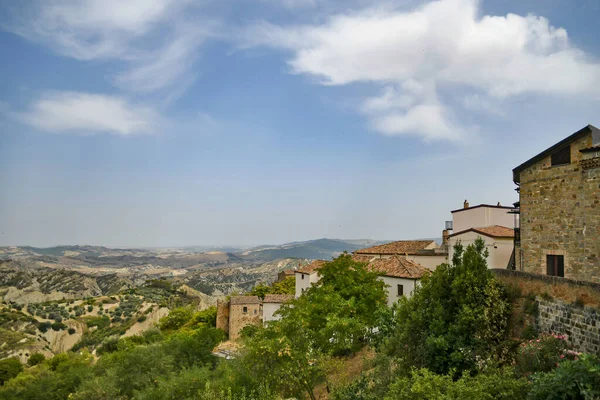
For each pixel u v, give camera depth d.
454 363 15.84
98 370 41.06
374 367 20.06
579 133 20.28
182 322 75.94
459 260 18.53
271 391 19.86
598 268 19.19
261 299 59.47
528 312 16.19
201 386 26.59
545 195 22.02
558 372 10.68
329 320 22.50
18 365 55.19
